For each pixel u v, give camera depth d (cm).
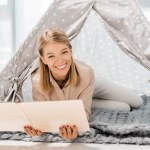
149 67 140
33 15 263
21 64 148
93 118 142
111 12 145
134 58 143
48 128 121
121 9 145
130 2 145
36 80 140
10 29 268
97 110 159
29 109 115
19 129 124
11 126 124
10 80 149
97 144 120
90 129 126
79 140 122
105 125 128
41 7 262
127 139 120
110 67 197
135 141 119
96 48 191
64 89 140
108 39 187
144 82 198
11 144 122
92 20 179
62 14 148
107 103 168
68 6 148
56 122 118
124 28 143
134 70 196
